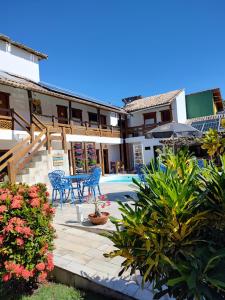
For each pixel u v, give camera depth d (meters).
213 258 2.16
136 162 23.16
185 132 11.15
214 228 2.51
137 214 2.53
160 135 11.65
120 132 23.27
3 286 3.59
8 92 14.34
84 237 5.37
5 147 13.75
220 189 2.49
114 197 10.03
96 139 19.52
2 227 3.30
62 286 3.78
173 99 23.34
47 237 3.60
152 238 2.43
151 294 3.34
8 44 15.58
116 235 2.76
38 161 10.61
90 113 21.77
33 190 3.62
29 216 3.40
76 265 4.03
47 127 11.36
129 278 3.70
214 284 2.11
